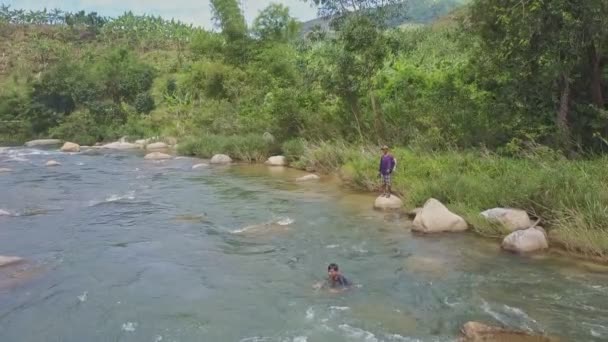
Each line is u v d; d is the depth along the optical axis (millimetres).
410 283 9430
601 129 16250
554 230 11773
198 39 45312
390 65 29000
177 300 8812
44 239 12859
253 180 21828
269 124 31422
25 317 8164
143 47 91875
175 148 36531
